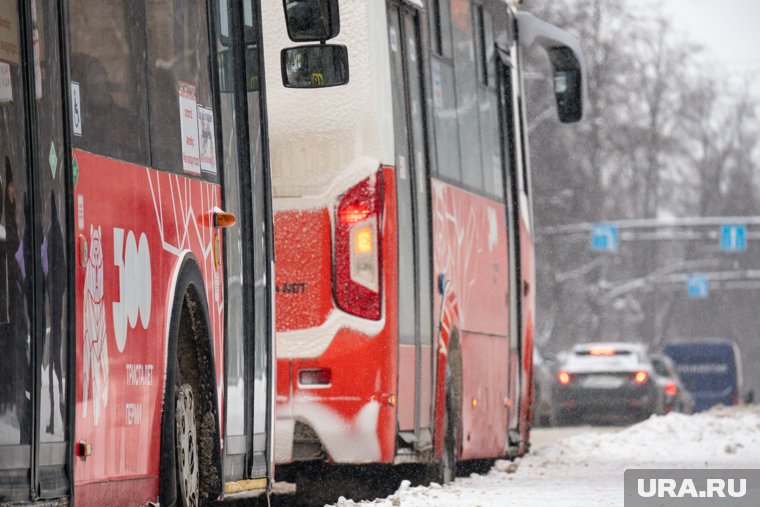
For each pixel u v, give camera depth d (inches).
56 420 540.4
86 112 574.2
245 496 1073.5
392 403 955.3
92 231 571.5
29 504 519.2
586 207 4692.4
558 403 2851.9
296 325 951.6
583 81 1429.6
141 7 636.7
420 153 1037.8
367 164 956.6
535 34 1424.7
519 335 1366.9
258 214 797.9
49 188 538.6
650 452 1485.0
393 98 983.6
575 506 862.5
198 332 697.6
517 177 1365.7
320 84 836.6
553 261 4670.3
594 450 1510.8
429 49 1078.4
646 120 5201.8
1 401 512.1
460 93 1165.1
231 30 773.3
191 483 679.7
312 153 959.6
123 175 604.7
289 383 948.6
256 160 799.1
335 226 954.7
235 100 772.6
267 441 799.7
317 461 1023.0
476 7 1238.9
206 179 713.0
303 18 820.0
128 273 605.3
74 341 552.7
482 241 1214.9
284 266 955.3
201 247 698.2
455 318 1111.6
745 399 3924.7
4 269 516.7
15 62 524.7
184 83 689.0
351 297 952.3
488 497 918.4
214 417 706.2
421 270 1026.7
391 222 960.9
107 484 584.4
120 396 596.1
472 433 1177.4
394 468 1048.2
